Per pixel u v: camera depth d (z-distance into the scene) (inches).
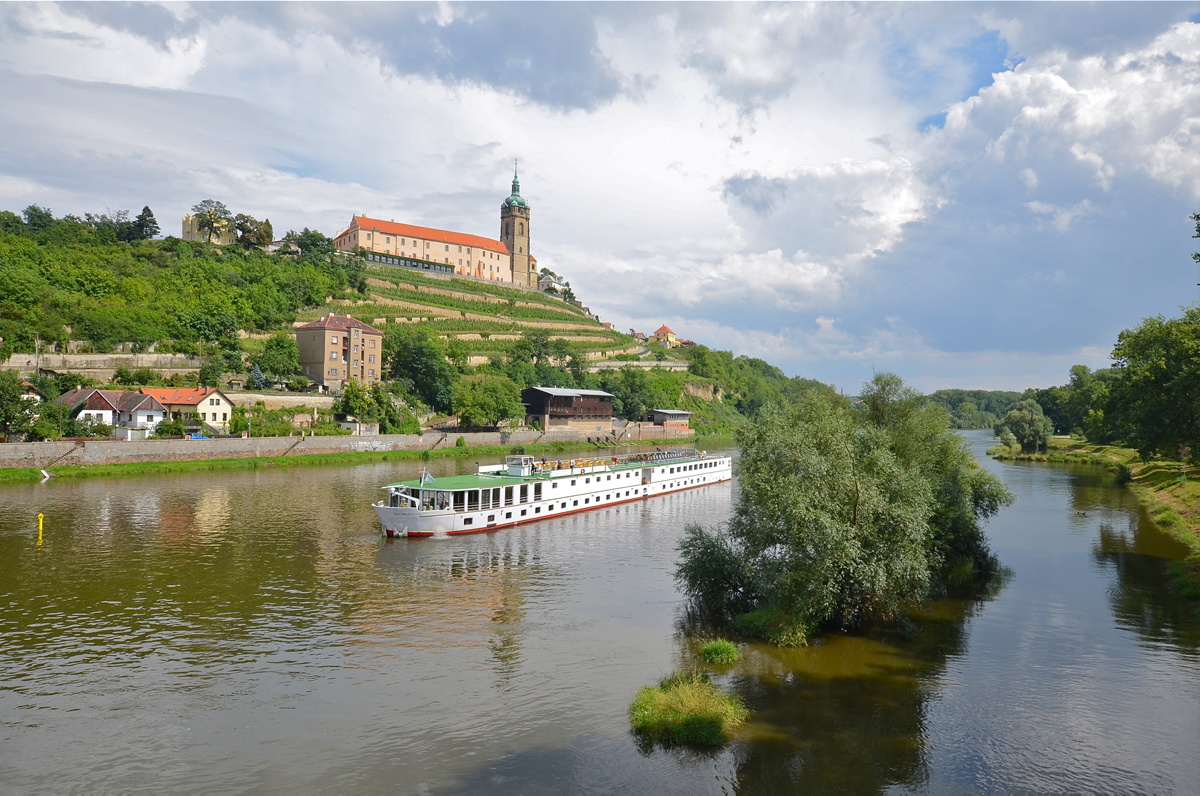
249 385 5718.5
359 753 1156.5
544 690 1390.3
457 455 5713.6
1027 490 4281.5
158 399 4854.8
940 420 2498.8
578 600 1955.0
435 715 1288.1
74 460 3966.5
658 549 2586.1
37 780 1071.6
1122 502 3814.0
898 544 1728.6
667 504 3727.9
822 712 1300.4
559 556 2461.9
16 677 1423.5
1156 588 2124.8
